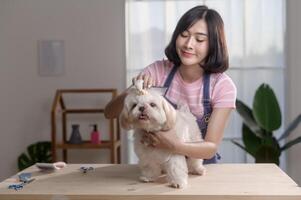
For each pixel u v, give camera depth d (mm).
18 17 3467
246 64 3381
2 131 3541
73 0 3434
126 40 3426
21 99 3514
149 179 1424
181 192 1288
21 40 3479
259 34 3367
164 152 1356
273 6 3354
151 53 3395
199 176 1501
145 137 1365
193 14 1507
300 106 3365
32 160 3441
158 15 3375
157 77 1702
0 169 3562
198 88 1621
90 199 1283
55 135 3102
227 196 1252
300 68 3346
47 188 1369
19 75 3498
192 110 1627
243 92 3395
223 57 1562
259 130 3064
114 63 3439
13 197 1306
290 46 3352
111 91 3250
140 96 1320
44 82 3494
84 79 3467
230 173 1546
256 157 3043
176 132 1357
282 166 3457
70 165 1729
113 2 3408
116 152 3242
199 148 1375
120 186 1376
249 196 1248
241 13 3354
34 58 3484
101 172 1593
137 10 3391
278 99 3400
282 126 3414
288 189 1315
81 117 3498
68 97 3480
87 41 3445
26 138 3543
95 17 3432
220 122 1532
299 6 3320
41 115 3518
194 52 1511
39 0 3449
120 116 1399
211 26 1503
